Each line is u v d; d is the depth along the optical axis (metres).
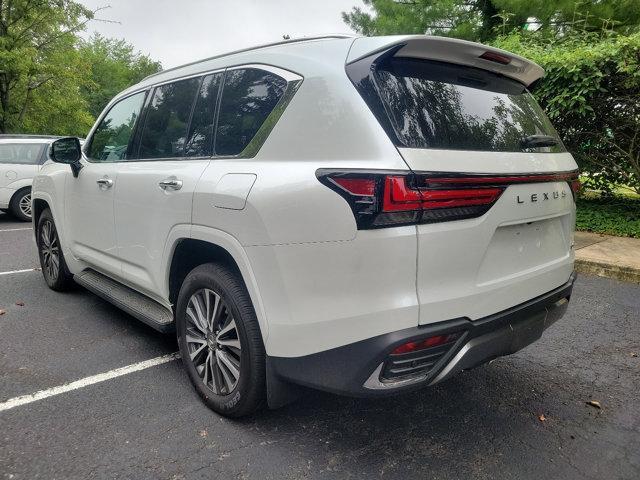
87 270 4.37
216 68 3.00
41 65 21.03
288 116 2.37
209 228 2.59
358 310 2.04
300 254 2.15
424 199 1.99
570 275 2.98
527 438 2.62
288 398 2.45
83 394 2.97
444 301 2.08
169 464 2.34
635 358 3.62
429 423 2.74
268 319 2.30
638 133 7.71
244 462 2.37
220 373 2.73
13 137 10.19
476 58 2.45
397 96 2.17
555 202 2.62
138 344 3.72
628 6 10.60
